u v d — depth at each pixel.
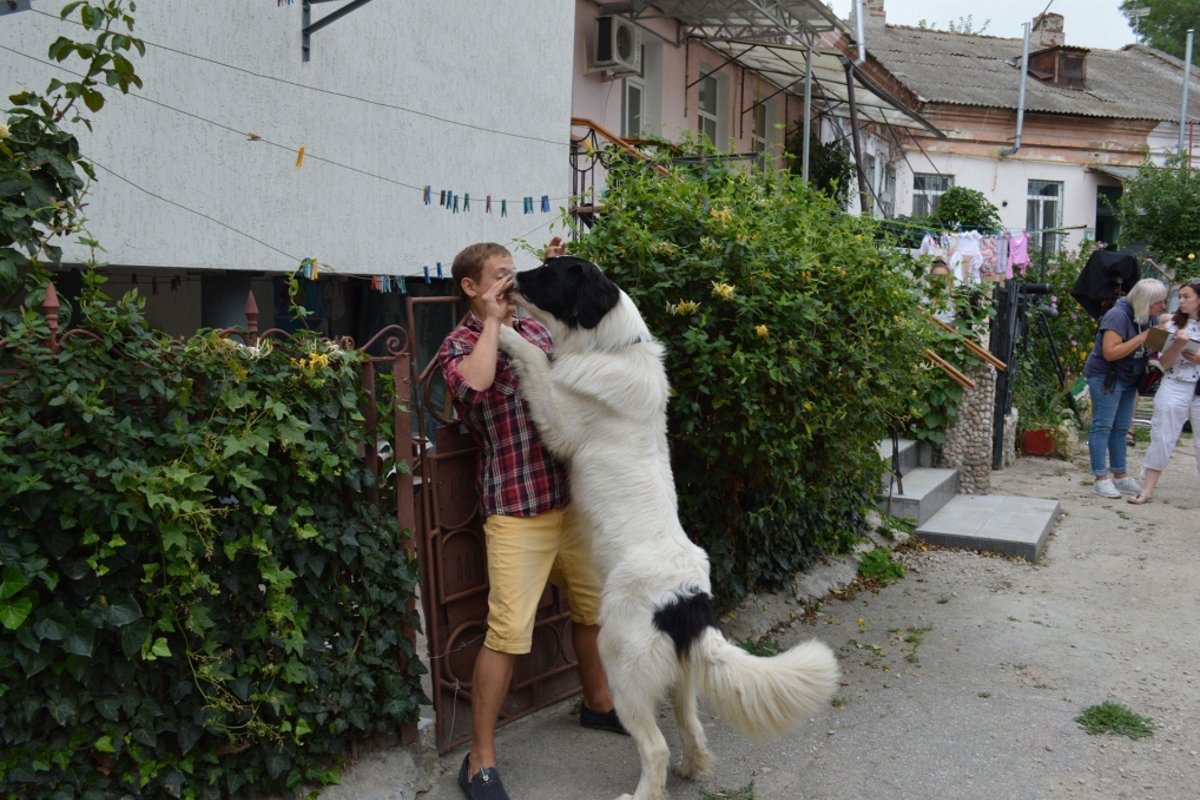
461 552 3.76
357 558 3.33
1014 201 21.44
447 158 7.57
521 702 4.04
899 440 8.26
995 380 9.12
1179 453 10.87
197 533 2.78
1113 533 7.24
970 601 5.70
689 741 3.53
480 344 3.26
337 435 3.25
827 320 4.42
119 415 2.78
